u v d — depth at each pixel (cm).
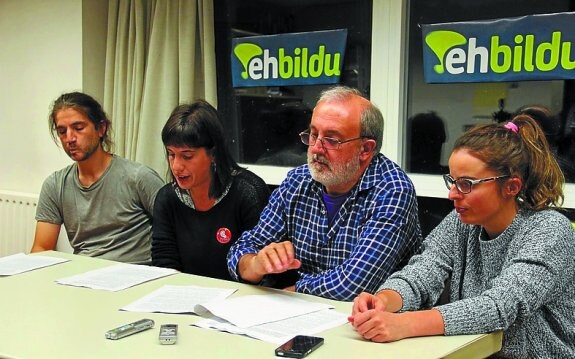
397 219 173
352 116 176
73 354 121
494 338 138
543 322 147
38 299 161
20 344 127
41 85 352
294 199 192
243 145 307
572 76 218
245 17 300
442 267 162
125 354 121
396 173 182
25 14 354
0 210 362
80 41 331
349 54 272
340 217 183
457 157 147
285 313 147
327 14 277
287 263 165
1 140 374
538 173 149
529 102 231
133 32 316
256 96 300
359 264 167
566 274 145
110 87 325
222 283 178
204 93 305
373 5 261
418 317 134
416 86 259
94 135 249
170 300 159
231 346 126
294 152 291
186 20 298
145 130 308
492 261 152
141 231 259
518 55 228
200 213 220
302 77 281
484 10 240
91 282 178
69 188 258
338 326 139
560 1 223
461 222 163
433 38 246
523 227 148
